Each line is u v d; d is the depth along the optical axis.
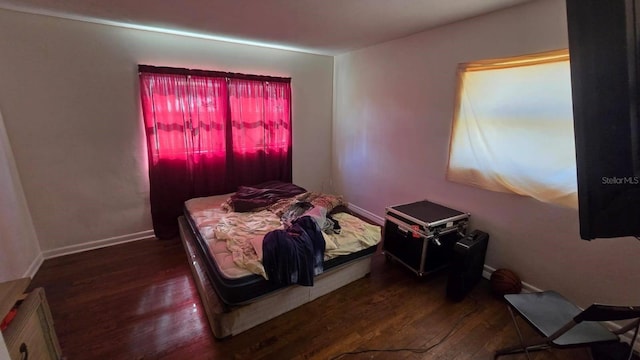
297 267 1.97
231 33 2.92
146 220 3.21
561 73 1.89
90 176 2.84
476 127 2.42
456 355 1.75
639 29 0.85
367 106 3.68
